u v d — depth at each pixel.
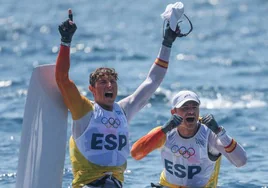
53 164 23.73
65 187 29.69
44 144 23.67
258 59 69.50
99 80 23.80
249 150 36.81
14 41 79.25
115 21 96.81
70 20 23.38
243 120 44.16
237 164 24.05
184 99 24.03
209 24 93.94
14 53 71.25
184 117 24.03
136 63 66.50
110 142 23.55
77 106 23.48
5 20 96.88
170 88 53.81
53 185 23.80
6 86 54.28
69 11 23.47
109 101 23.83
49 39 80.69
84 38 81.00
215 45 78.19
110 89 23.75
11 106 46.88
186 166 24.45
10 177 31.09
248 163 34.12
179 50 74.44
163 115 44.62
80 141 23.52
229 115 45.38
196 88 54.31
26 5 113.69
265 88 54.66
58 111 23.78
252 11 106.25
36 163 23.67
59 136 23.80
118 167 23.69
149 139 23.81
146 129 41.22
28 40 79.88
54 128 23.75
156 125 42.22
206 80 58.06
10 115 44.00
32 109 23.77
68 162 33.12
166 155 24.66
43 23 93.56
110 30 88.25
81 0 118.75
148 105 47.59
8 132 39.94
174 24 25.09
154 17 100.69
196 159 24.34
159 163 33.69
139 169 32.69
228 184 30.78
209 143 24.31
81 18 99.50
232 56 71.12
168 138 24.48
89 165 23.44
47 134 23.69
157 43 79.00
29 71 61.41
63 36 23.30
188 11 106.88
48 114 23.73
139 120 43.16
